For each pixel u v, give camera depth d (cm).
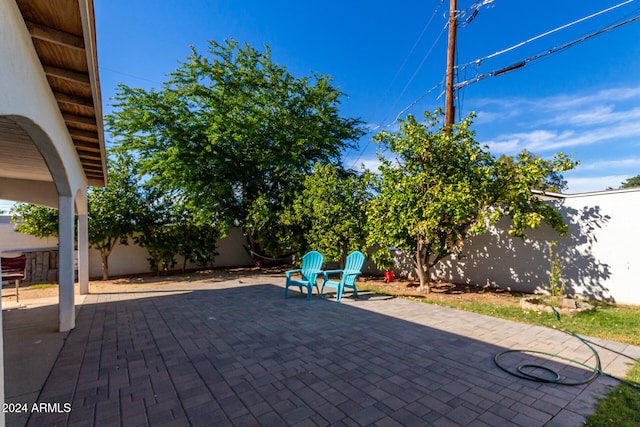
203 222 1145
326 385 307
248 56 1241
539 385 302
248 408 267
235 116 1166
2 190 723
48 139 357
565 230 655
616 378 313
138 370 345
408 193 696
